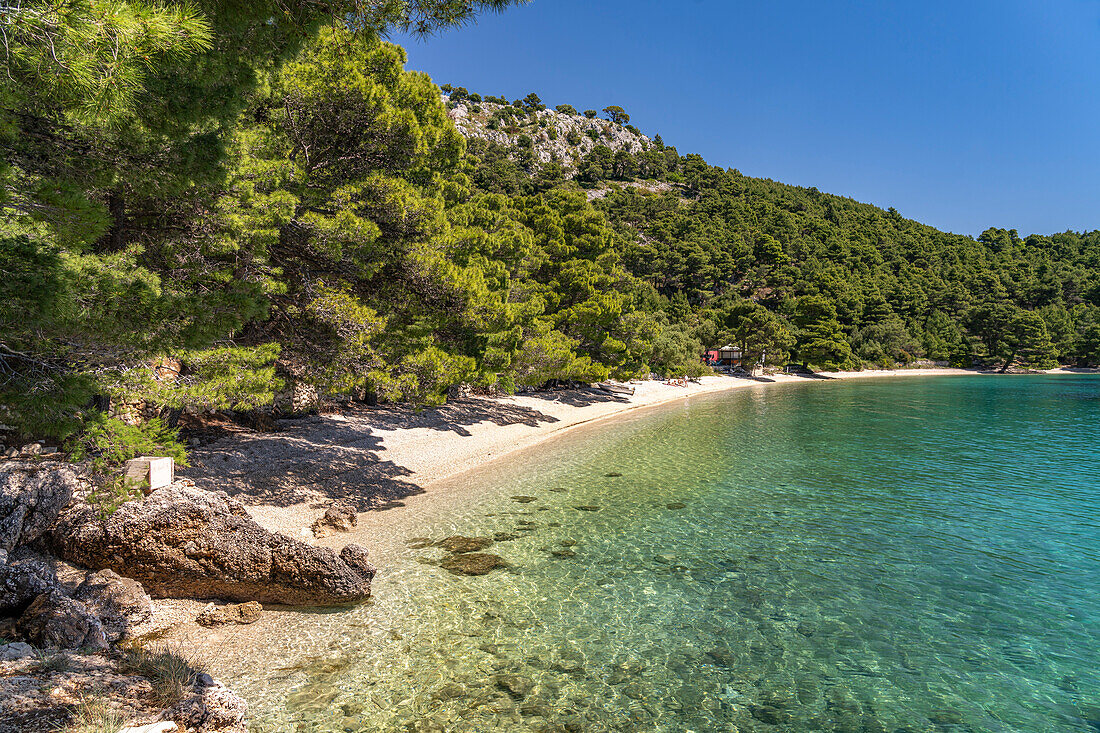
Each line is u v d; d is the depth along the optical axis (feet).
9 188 17.35
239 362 45.19
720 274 413.80
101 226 18.52
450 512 56.59
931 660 31.19
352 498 57.67
